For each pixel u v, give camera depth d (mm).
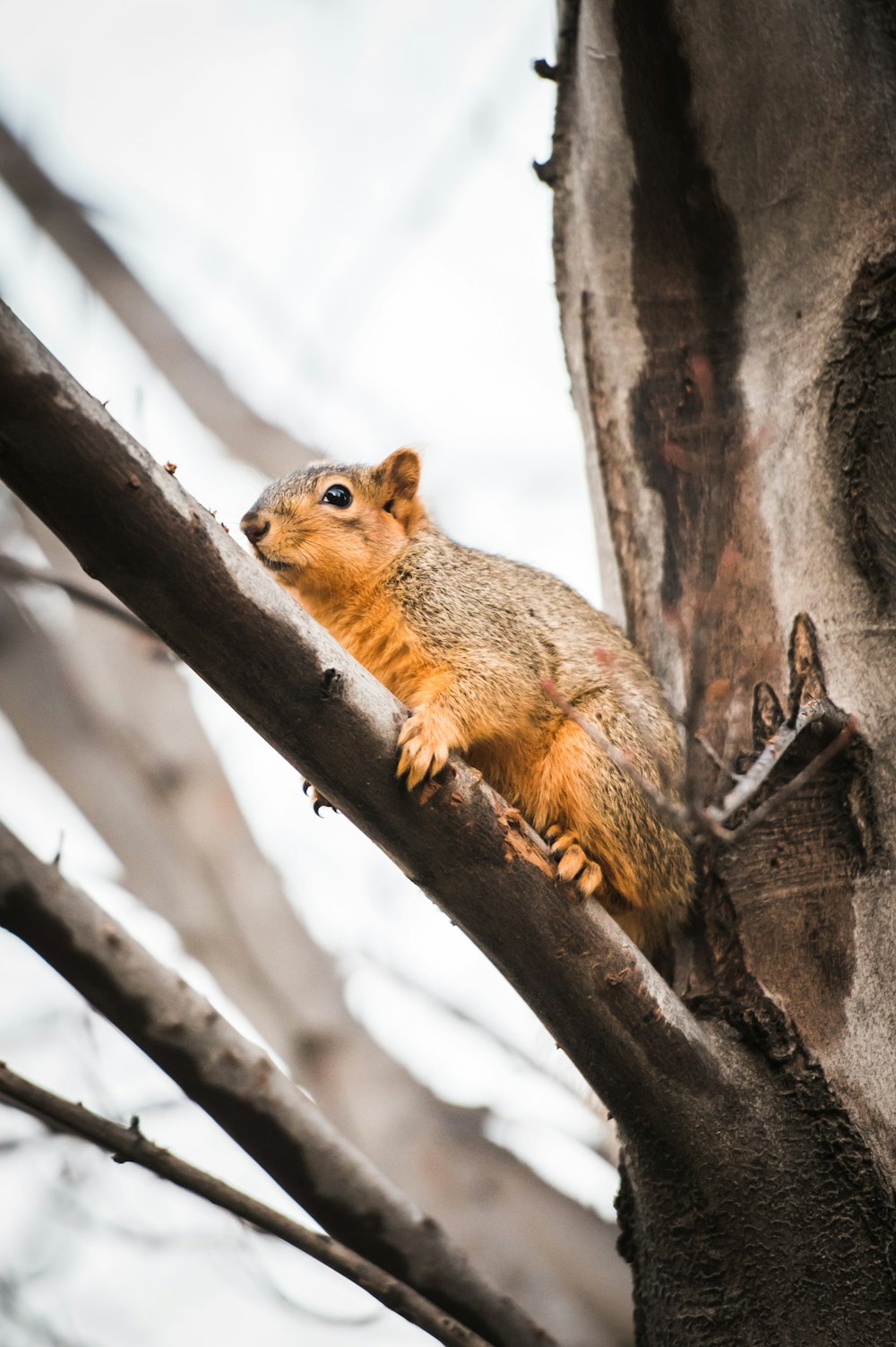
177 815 17391
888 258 9312
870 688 8984
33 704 17625
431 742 7785
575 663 11117
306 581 11930
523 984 8094
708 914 9414
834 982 8617
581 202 11000
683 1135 8070
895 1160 8031
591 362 11023
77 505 6727
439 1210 14562
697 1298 8094
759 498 9859
